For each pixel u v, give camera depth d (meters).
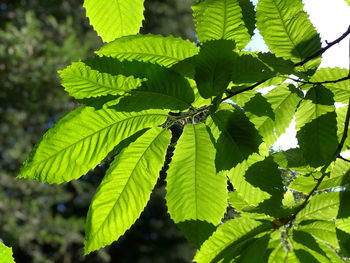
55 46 4.13
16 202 4.00
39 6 5.10
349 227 0.56
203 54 0.44
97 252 4.89
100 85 0.43
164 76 0.44
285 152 0.64
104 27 0.53
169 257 5.34
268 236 0.58
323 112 0.56
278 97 0.59
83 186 3.77
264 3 0.52
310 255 0.57
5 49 4.03
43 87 4.03
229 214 0.81
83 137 0.44
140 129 0.46
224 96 0.50
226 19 0.46
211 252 0.58
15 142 4.23
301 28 0.53
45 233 3.97
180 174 0.48
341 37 0.54
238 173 0.50
